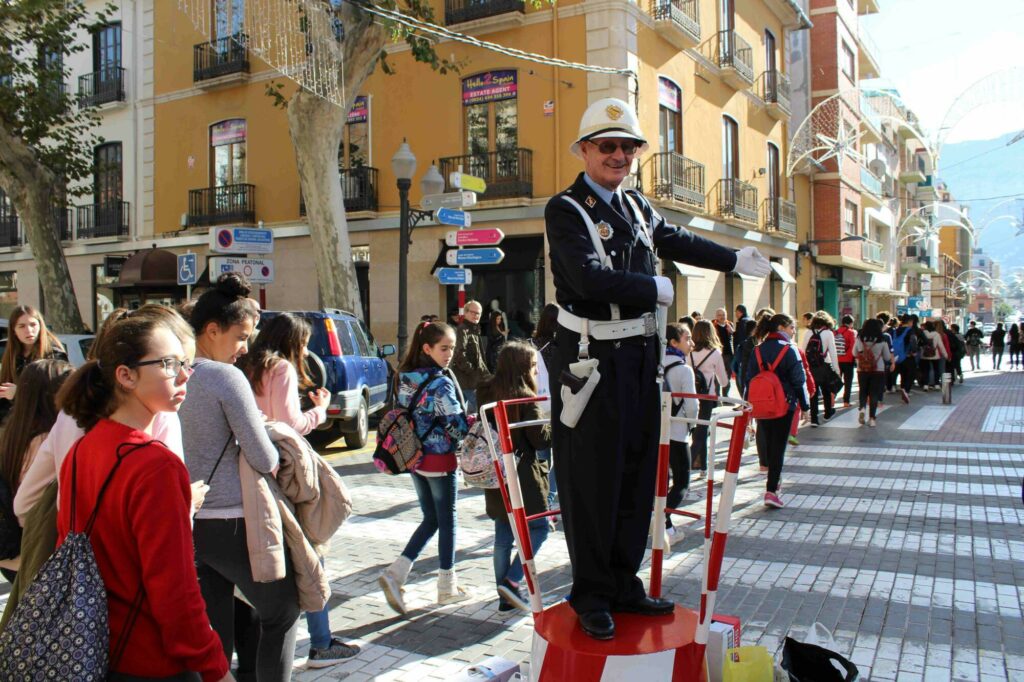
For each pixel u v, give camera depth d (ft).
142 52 72.38
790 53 90.27
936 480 28.14
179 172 70.74
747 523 22.44
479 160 55.72
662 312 8.95
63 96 54.75
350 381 34.50
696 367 27.22
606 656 7.94
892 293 132.26
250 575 10.03
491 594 16.88
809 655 11.17
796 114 90.07
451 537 16.25
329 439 38.86
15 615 6.32
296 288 64.34
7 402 17.94
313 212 46.34
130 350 6.98
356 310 47.62
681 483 20.44
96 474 6.71
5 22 52.65
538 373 18.49
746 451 33.99
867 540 20.56
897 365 55.57
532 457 15.72
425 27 35.94
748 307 73.10
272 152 65.57
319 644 13.50
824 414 45.96
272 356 13.38
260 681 10.37
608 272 8.09
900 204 142.92
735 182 67.72
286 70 40.42
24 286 82.28
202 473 9.93
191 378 10.05
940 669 13.07
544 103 54.44
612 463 8.54
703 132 64.39
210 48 66.69
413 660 13.67
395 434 15.83
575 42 53.36
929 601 16.14
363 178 59.93
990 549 19.66
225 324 10.87
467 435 15.94
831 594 16.62
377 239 60.80
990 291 289.74
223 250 38.55
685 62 61.21
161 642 6.68
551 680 8.16
